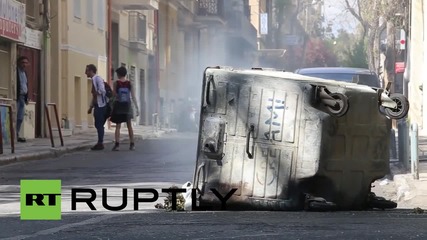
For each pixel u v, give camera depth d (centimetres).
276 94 1110
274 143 1113
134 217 1098
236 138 1127
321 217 1076
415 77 4569
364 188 1154
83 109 3991
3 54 2972
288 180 1111
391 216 1097
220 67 1151
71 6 3791
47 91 3422
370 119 1135
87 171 1942
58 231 980
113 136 3497
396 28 5994
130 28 4997
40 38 3391
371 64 6681
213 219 1060
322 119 1093
